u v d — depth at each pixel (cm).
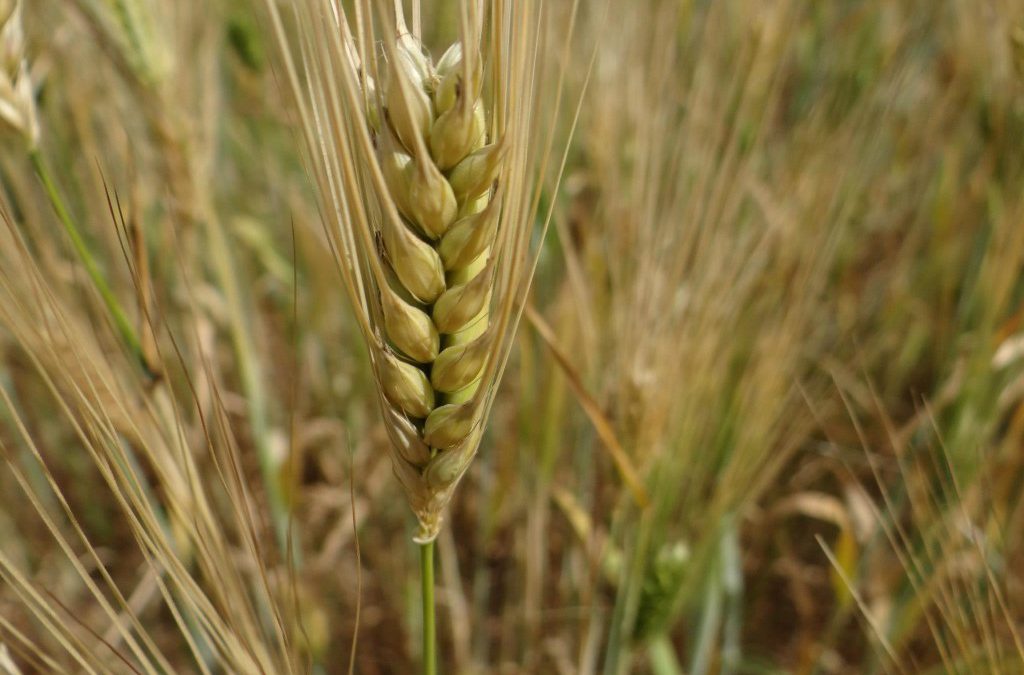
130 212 18
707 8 27
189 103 24
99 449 16
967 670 19
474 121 13
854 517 30
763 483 24
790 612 32
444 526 28
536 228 22
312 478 36
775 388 23
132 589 32
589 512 28
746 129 24
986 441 27
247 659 16
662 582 22
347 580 32
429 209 13
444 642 31
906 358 33
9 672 16
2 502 31
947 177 32
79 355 16
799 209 24
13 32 17
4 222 15
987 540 22
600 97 24
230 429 16
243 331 24
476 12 13
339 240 14
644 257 21
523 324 25
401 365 14
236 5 30
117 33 22
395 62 13
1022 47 25
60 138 25
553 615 29
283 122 33
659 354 21
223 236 29
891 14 32
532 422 26
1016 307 29
